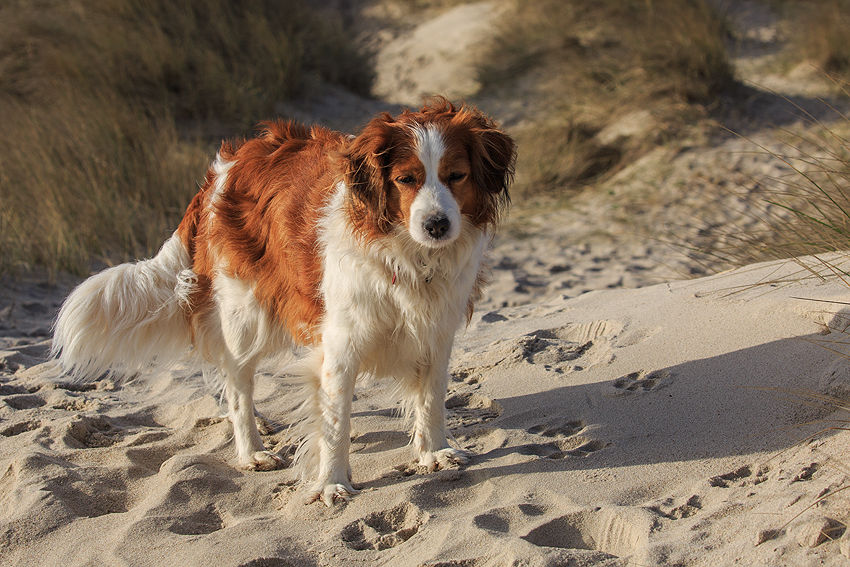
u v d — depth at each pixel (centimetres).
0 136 887
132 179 878
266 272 365
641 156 1055
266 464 363
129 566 279
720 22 1338
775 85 1183
